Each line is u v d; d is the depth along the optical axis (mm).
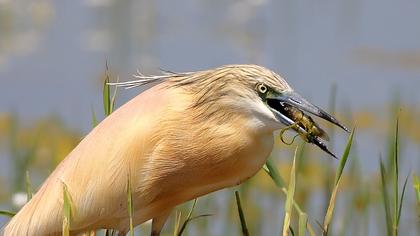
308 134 9016
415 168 17562
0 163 17312
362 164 17797
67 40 23797
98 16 24938
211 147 9219
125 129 9359
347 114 18391
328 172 12930
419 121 19203
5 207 15320
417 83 21781
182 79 9398
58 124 19016
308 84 21859
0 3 24469
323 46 23984
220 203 14664
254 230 13984
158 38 23844
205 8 25516
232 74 9117
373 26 25156
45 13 24797
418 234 13664
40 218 9367
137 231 13758
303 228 9164
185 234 12758
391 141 12672
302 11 25812
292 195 9055
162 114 9312
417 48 23844
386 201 10250
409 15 25859
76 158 9422
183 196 9555
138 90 19047
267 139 9195
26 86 21266
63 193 9062
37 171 16406
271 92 9023
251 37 24156
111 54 22969
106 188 9320
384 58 23266
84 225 9461
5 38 23859
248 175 9375
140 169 9312
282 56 23234
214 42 23750
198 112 9227
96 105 20547
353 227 13422
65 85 21406
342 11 26078
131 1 25188
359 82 21875
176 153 9281
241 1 25812
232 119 9164
